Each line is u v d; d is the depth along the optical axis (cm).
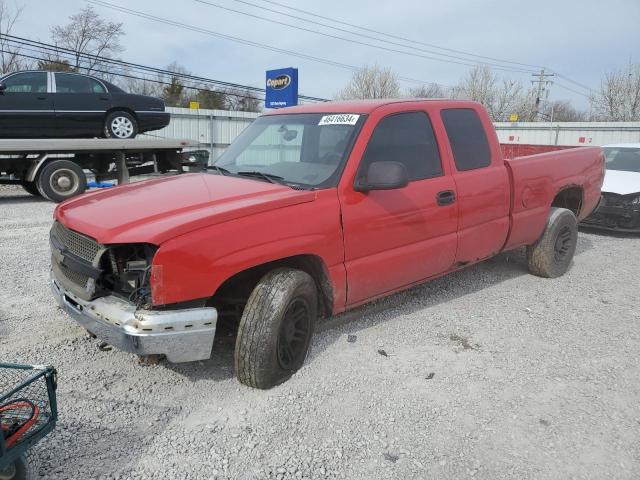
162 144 1261
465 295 549
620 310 518
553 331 461
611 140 3494
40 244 731
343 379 366
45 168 1125
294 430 307
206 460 279
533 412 334
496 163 513
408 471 278
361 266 394
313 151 414
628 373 388
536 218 566
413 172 435
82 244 328
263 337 332
